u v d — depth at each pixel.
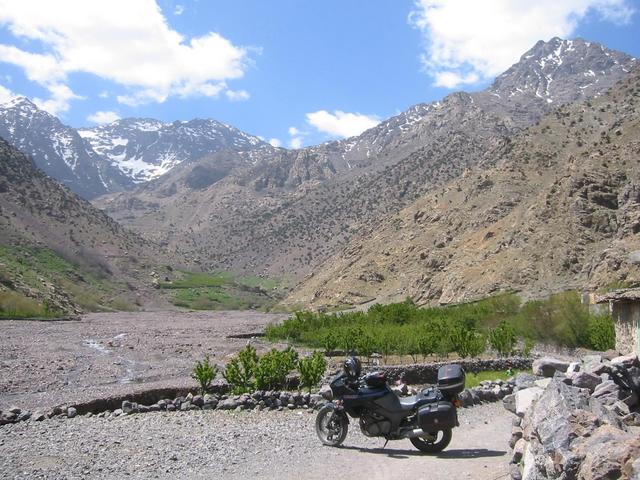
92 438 12.12
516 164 129.50
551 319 34.91
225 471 9.77
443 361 26.81
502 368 24.92
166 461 10.33
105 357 31.23
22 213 159.25
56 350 34.50
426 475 9.30
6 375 23.12
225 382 18.31
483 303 53.84
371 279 131.12
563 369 17.14
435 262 110.75
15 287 77.81
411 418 11.13
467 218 123.38
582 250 80.69
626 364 10.55
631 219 75.00
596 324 33.25
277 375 17.91
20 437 12.23
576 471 6.04
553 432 6.90
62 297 93.19
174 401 16.19
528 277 82.06
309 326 45.34
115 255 176.88
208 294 179.75
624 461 5.41
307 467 10.03
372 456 10.83
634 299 16.83
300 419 14.77
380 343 29.44
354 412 11.47
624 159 90.62
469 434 12.76
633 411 9.78
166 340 44.34
